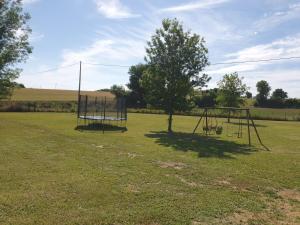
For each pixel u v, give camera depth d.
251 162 13.26
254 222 6.57
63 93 81.50
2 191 7.84
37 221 6.05
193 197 8.02
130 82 76.81
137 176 9.91
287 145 19.61
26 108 47.19
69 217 6.32
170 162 12.49
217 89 42.47
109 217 6.42
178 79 25.72
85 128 24.78
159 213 6.75
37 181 8.84
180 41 25.92
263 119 50.00
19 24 28.22
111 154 13.63
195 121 38.44
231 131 28.09
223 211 7.09
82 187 8.40
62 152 13.62
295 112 56.69
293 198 8.46
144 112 54.47
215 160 13.36
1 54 27.11
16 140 16.72
